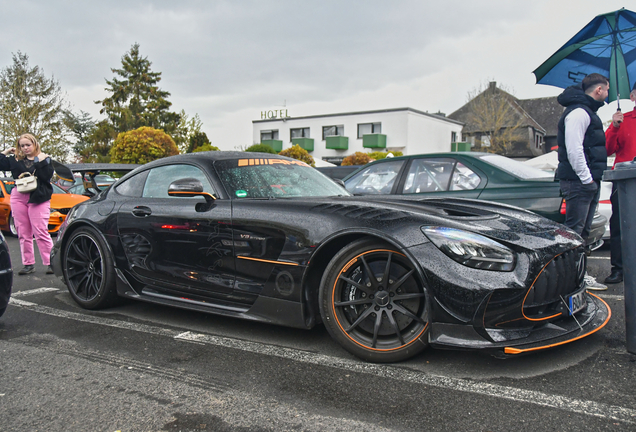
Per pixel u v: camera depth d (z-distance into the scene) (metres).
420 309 2.36
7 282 3.19
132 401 2.08
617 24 4.28
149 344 2.81
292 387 2.19
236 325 3.16
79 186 9.10
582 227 3.79
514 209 2.93
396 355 2.39
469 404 1.98
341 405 2.00
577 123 3.60
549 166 15.77
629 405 1.95
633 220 2.39
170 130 48.03
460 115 43.62
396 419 1.88
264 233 2.75
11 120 26.31
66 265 3.79
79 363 2.53
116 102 48.88
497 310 2.17
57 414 1.97
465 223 2.40
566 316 2.46
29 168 4.94
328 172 9.87
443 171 4.84
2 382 2.30
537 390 2.10
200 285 3.05
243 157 3.42
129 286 3.43
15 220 5.05
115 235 3.48
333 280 2.50
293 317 2.64
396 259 2.39
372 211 2.54
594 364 2.37
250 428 1.83
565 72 4.79
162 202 3.33
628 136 4.25
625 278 2.45
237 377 2.31
